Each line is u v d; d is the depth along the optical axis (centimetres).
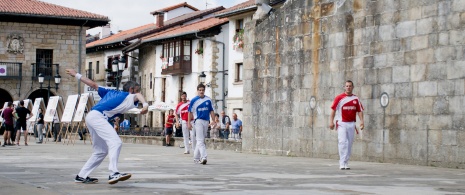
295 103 2252
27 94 5900
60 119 3891
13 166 1586
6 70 5812
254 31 2450
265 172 1439
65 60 6000
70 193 955
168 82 6925
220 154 2409
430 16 1761
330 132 2100
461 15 1672
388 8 1898
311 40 2183
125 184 1110
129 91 1129
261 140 2420
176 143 3478
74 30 6025
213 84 6241
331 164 1784
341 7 2064
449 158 1695
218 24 6191
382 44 1917
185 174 1358
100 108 1098
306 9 2205
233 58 5944
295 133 2250
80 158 1980
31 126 4769
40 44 5928
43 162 1762
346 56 2044
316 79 2161
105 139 1091
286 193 970
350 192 995
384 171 1527
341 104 1614
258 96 2434
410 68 1823
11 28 5850
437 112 1734
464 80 1662
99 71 8138
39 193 941
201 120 1800
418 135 1791
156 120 7112
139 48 7588
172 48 6756
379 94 1925
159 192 975
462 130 1662
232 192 977
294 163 1827
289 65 2280
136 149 2953
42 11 5847
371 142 1950
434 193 1005
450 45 1703
